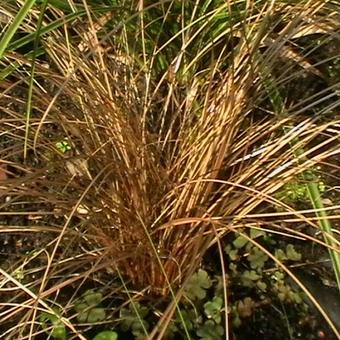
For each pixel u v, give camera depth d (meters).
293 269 0.90
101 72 0.89
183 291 0.78
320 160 0.88
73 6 0.93
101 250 0.83
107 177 0.83
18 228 0.81
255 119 0.99
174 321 0.83
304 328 0.86
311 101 1.01
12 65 0.89
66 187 0.84
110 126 0.85
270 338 0.85
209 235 0.83
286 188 0.90
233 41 0.95
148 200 0.84
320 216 0.82
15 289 0.81
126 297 0.86
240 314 0.86
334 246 0.78
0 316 0.83
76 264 0.82
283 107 0.90
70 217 0.75
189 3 1.00
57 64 0.92
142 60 1.01
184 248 0.84
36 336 0.83
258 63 0.90
